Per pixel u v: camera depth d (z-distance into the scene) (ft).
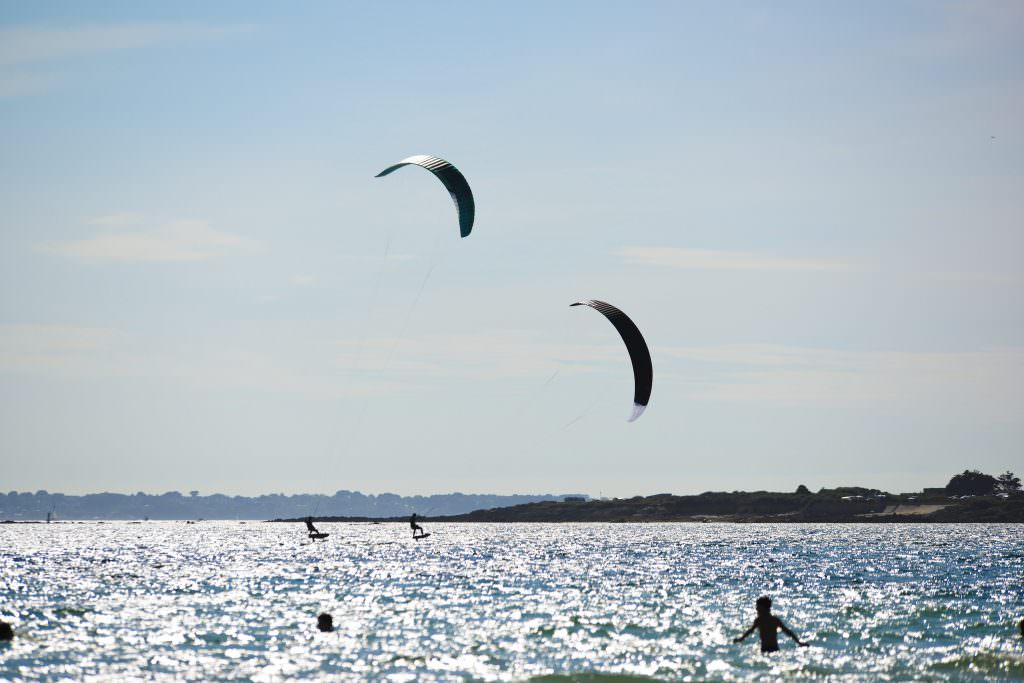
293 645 164.35
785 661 149.48
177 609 214.48
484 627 185.16
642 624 189.26
